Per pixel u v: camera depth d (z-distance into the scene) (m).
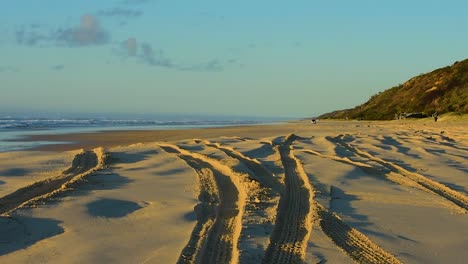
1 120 65.25
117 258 6.05
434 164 14.82
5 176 12.54
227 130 36.41
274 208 8.85
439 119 48.88
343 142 22.00
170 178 12.05
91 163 14.93
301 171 13.02
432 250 6.65
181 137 28.14
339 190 10.65
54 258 6.05
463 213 8.88
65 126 49.69
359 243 6.96
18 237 7.00
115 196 9.70
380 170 13.61
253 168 13.67
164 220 7.92
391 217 8.45
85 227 7.48
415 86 71.94
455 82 64.69
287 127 41.62
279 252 6.50
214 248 6.62
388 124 46.31
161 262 5.93
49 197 9.49
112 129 42.88
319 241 6.88
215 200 9.66
